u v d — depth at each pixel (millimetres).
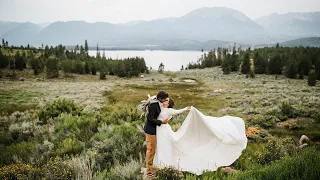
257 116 15945
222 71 98312
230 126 5914
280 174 3918
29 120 15711
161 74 114875
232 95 40406
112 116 13047
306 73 78438
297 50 105875
